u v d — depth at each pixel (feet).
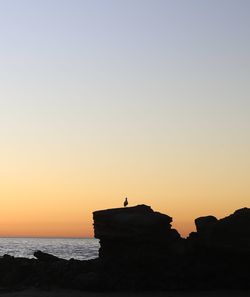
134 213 202.90
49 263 208.03
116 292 181.47
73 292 181.68
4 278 200.44
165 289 183.62
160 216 198.08
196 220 199.72
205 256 193.67
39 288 189.98
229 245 188.03
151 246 195.31
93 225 205.67
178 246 199.62
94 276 185.57
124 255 197.67
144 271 189.88
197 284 185.98
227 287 186.91
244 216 190.60
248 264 188.65
